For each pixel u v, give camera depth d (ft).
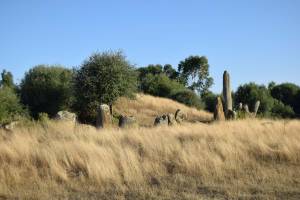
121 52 111.65
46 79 117.39
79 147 39.01
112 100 107.24
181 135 46.88
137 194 29.78
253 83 137.08
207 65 236.02
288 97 170.81
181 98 157.89
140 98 128.67
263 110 127.24
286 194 29.14
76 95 108.06
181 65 240.12
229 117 71.92
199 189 30.71
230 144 40.22
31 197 29.60
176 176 33.65
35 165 36.70
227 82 77.92
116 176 33.65
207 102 174.70
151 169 35.17
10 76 175.11
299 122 59.47
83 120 106.22
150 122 95.14
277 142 42.11
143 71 250.37
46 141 44.70
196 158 36.19
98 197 29.55
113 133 47.73
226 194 29.32
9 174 34.30
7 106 93.71
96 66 107.34
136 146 41.68
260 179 32.63
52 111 112.98
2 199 29.48
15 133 48.29
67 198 29.25
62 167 35.96
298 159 37.42
